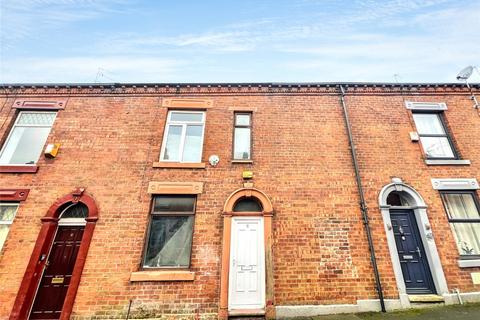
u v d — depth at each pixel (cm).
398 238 692
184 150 800
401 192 737
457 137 815
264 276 622
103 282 607
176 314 584
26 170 724
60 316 573
